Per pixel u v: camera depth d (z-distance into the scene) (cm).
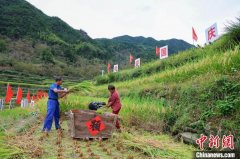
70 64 9725
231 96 772
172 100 1056
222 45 1390
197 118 794
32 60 8812
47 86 5956
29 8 12681
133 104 1049
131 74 2328
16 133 830
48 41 10844
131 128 912
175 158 585
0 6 11594
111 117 793
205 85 921
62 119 1159
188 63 1470
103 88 2159
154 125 888
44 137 764
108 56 11956
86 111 862
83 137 759
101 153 627
